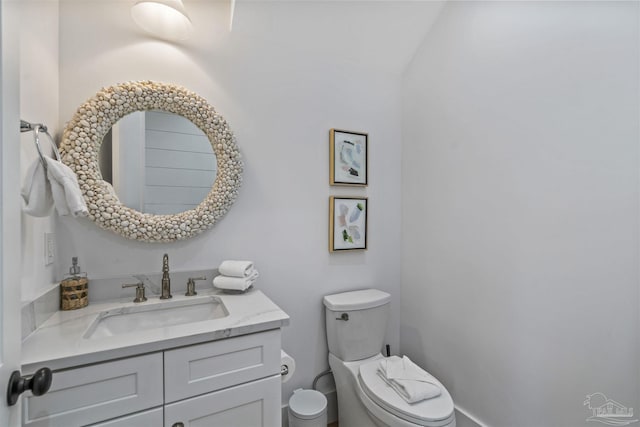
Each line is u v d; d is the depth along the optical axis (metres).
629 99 0.99
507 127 1.38
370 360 1.68
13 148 0.57
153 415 0.89
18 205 0.59
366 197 1.93
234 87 1.55
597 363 1.08
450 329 1.68
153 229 1.33
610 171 1.04
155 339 0.89
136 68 1.35
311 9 1.59
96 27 1.29
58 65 1.22
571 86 1.15
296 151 1.71
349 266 1.88
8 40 0.55
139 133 1.35
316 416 1.45
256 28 1.57
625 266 1.01
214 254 1.51
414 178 1.95
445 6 1.71
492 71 1.45
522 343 1.31
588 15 1.10
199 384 0.95
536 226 1.26
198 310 1.33
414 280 1.94
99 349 0.83
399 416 1.20
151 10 1.31
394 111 2.03
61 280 1.22
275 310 1.17
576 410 1.13
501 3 1.41
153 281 1.37
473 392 1.54
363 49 1.84
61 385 0.79
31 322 0.94
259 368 1.05
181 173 1.43
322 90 1.79
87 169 1.21
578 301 1.13
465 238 1.59
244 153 1.58
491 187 1.46
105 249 1.30
